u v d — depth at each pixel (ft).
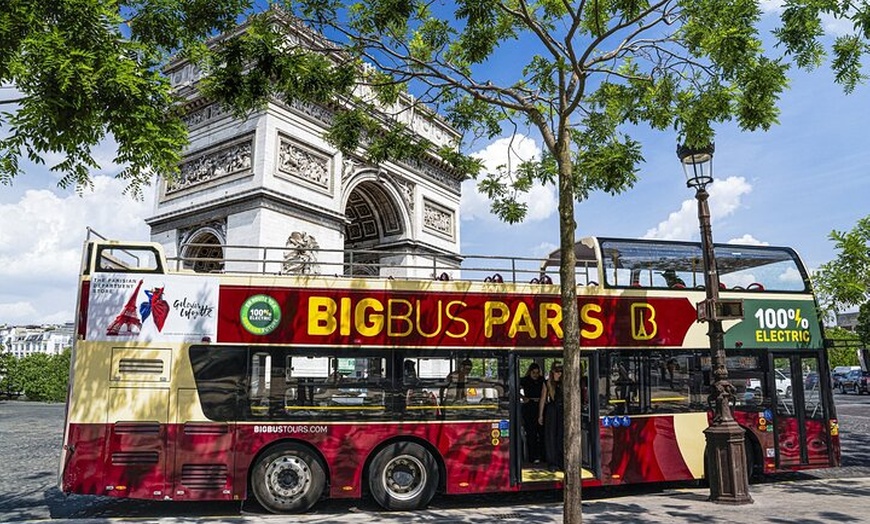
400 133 48.78
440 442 44.73
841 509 40.68
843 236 52.54
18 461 67.82
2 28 27.84
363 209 148.66
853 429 93.86
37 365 224.94
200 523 39.37
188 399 41.81
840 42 40.27
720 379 44.75
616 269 50.44
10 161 32.01
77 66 27.73
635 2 36.29
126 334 41.86
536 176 48.78
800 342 53.62
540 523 38.88
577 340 31.83
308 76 39.73
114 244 42.93
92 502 46.98
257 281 44.09
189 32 39.55
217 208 112.98
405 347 45.24
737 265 54.24
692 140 42.75
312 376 43.75
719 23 37.40
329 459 43.04
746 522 37.04
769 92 39.47
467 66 46.26
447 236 162.09
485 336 46.65
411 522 39.50
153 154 33.12
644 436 48.37
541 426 52.44
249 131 111.86
